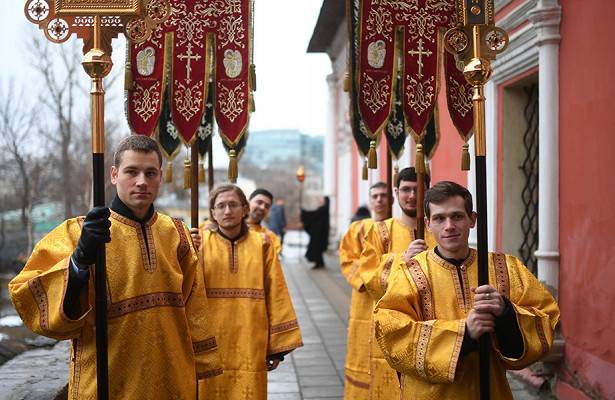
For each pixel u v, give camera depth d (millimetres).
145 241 3006
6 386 4262
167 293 3041
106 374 2760
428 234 4523
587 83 4910
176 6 3883
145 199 2971
